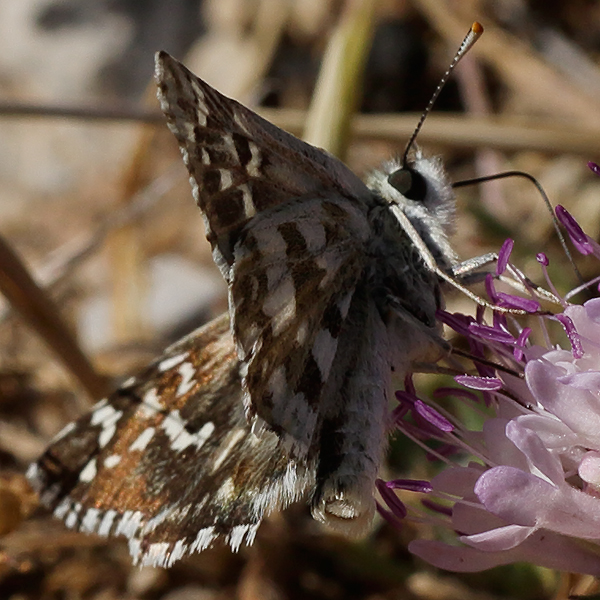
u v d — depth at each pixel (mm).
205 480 248
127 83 334
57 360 263
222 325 250
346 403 245
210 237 240
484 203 282
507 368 246
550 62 288
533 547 243
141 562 248
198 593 266
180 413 250
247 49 317
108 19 342
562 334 261
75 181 327
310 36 309
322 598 265
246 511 245
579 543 243
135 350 276
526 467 243
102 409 252
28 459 273
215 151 239
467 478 244
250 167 241
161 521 248
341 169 246
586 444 242
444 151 285
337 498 243
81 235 311
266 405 241
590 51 291
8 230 319
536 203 283
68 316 286
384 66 308
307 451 243
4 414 278
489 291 247
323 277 244
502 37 288
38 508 267
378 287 247
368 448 244
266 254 241
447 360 249
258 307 240
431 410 245
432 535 265
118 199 291
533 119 280
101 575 267
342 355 246
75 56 337
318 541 264
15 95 336
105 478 251
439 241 248
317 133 267
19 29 344
